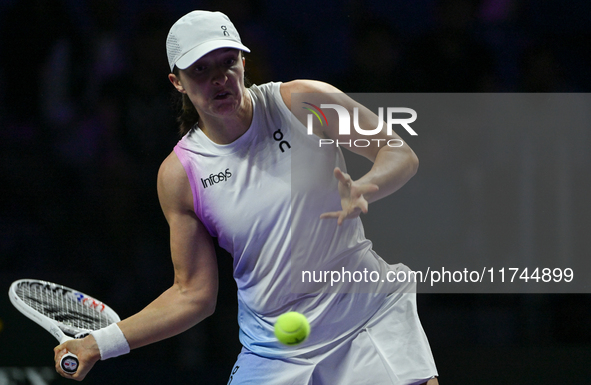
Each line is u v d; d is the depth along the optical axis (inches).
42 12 1045.8
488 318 900.6
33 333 813.9
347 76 1075.9
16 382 732.0
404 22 1089.4
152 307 457.1
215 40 404.5
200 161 438.0
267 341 451.8
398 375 431.2
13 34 1041.5
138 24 1054.4
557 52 1087.6
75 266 961.5
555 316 902.4
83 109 1026.7
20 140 1019.3
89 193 989.2
